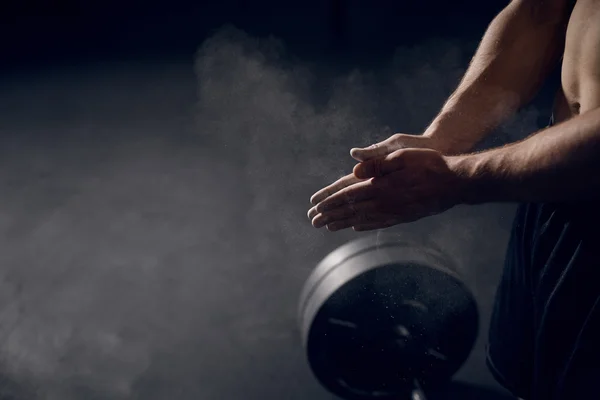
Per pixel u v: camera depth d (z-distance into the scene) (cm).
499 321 132
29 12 593
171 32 542
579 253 104
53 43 532
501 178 94
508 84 126
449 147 121
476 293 218
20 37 544
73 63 494
